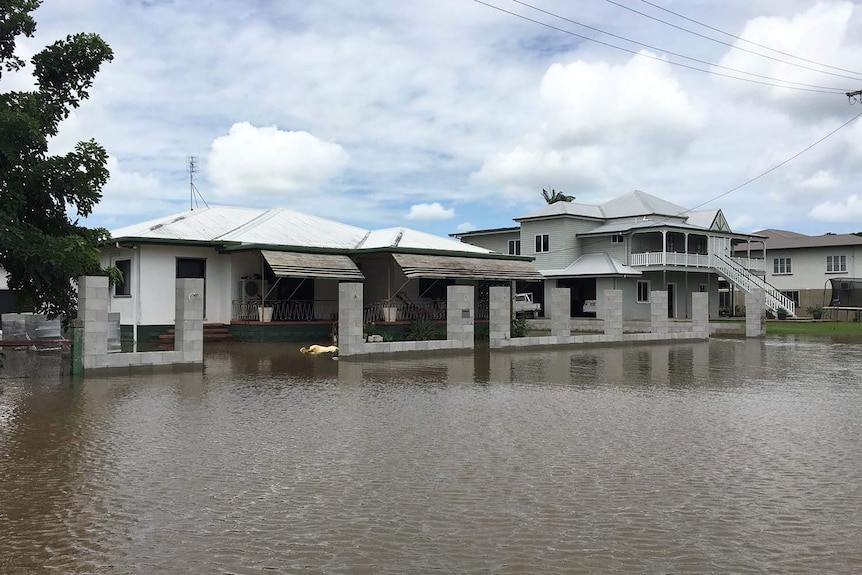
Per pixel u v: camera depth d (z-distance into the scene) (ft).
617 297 86.33
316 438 29.66
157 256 77.61
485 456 26.58
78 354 49.29
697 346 86.79
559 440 29.48
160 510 20.26
